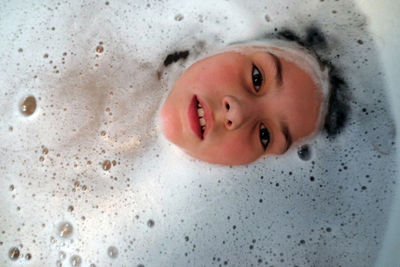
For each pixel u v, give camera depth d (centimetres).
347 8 101
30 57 107
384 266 92
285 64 86
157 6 108
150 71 106
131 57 107
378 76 97
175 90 94
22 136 104
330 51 98
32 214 102
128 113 105
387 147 96
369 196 97
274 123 84
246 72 86
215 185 103
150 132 105
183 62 105
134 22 108
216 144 87
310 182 100
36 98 105
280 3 105
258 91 85
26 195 103
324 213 99
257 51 89
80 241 101
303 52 93
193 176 104
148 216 103
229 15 106
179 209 103
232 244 101
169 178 104
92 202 103
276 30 104
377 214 96
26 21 108
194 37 106
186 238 102
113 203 103
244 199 102
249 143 86
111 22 108
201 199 103
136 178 104
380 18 97
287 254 99
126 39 107
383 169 96
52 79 106
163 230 102
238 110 79
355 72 98
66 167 103
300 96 84
